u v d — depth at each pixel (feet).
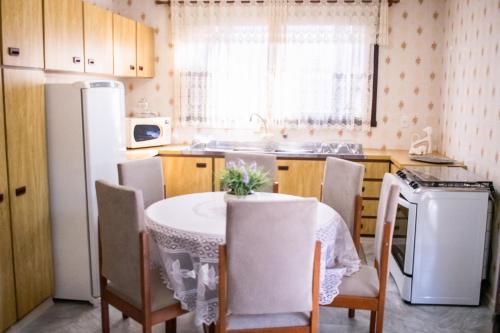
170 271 7.36
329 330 9.34
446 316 10.03
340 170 10.14
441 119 15.47
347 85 15.84
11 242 8.86
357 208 9.54
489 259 10.70
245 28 15.88
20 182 9.07
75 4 11.08
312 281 6.80
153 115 16.21
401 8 15.56
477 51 12.13
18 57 8.82
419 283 10.43
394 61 15.83
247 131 16.58
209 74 16.22
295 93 16.06
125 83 16.92
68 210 10.21
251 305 6.54
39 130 9.69
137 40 15.05
